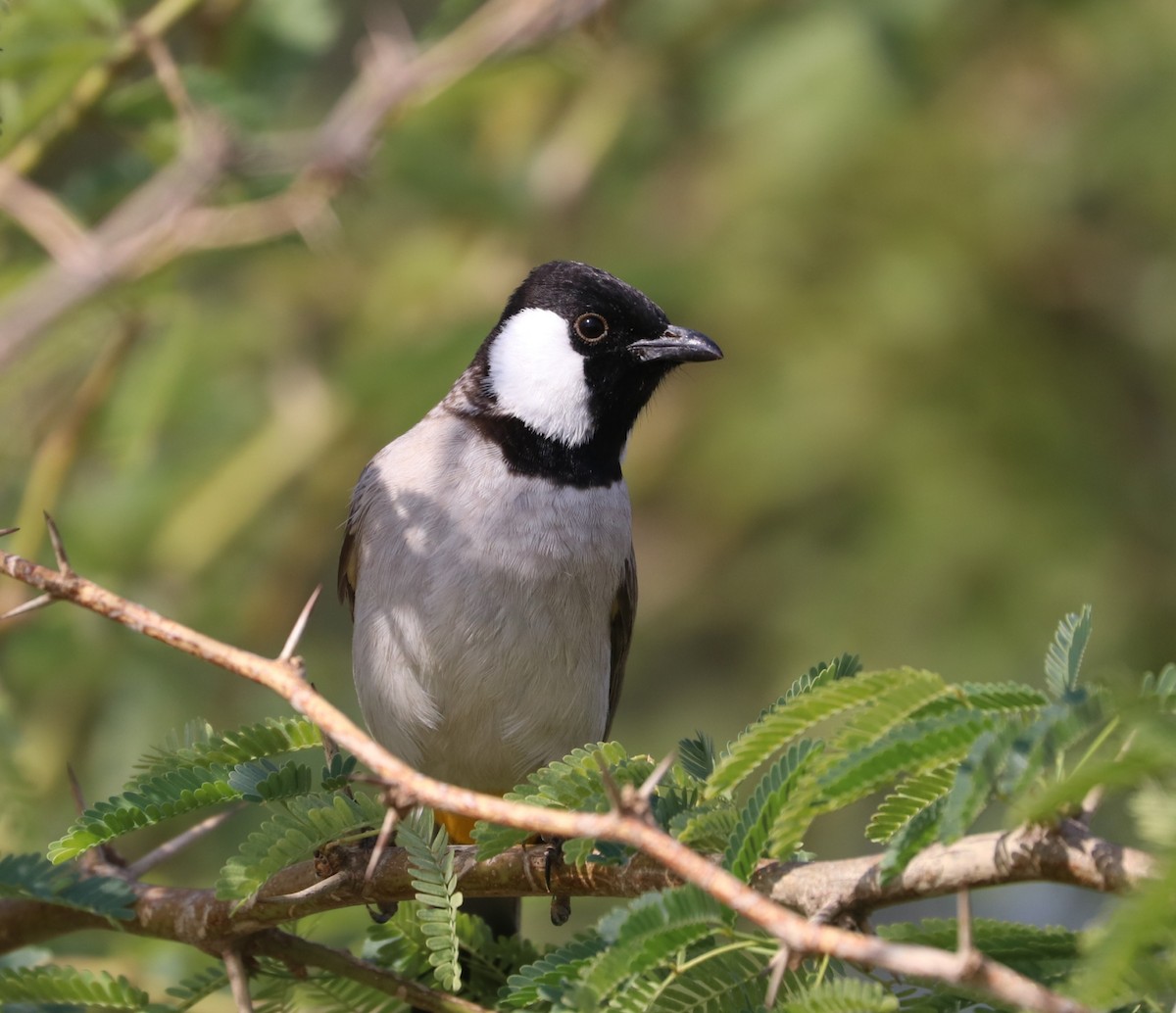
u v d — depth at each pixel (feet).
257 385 38.68
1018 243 44.39
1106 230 45.34
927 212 44.32
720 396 43.21
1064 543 40.75
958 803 13.20
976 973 11.39
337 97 45.91
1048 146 44.62
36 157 32.45
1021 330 43.93
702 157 44.47
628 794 13.08
